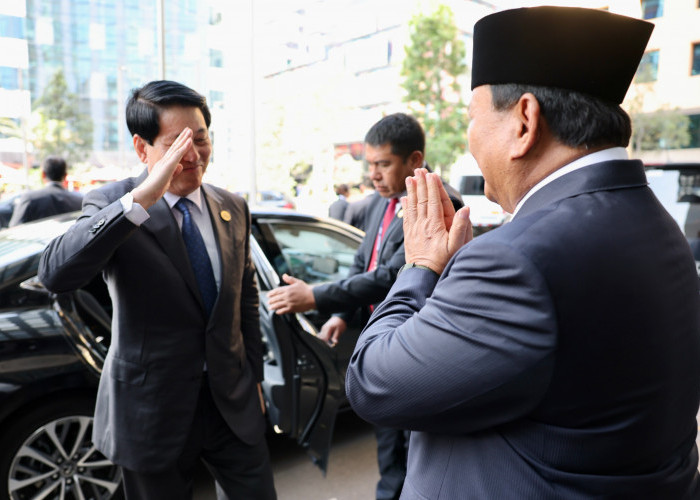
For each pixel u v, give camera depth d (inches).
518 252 25.5
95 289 87.7
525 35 28.2
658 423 26.8
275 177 1117.1
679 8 791.7
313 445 85.7
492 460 27.6
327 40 1604.3
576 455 26.0
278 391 85.3
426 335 27.6
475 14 1328.7
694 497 29.7
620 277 25.7
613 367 25.5
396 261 72.1
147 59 1576.0
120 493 85.4
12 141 1135.6
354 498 94.9
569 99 28.1
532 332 24.9
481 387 26.0
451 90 863.1
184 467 57.3
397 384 28.1
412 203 37.2
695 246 164.4
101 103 1576.0
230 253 58.2
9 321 78.9
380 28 1501.0
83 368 81.7
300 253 116.4
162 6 314.8
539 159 29.7
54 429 81.0
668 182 179.8
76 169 1143.0
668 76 809.5
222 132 753.6
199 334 54.8
